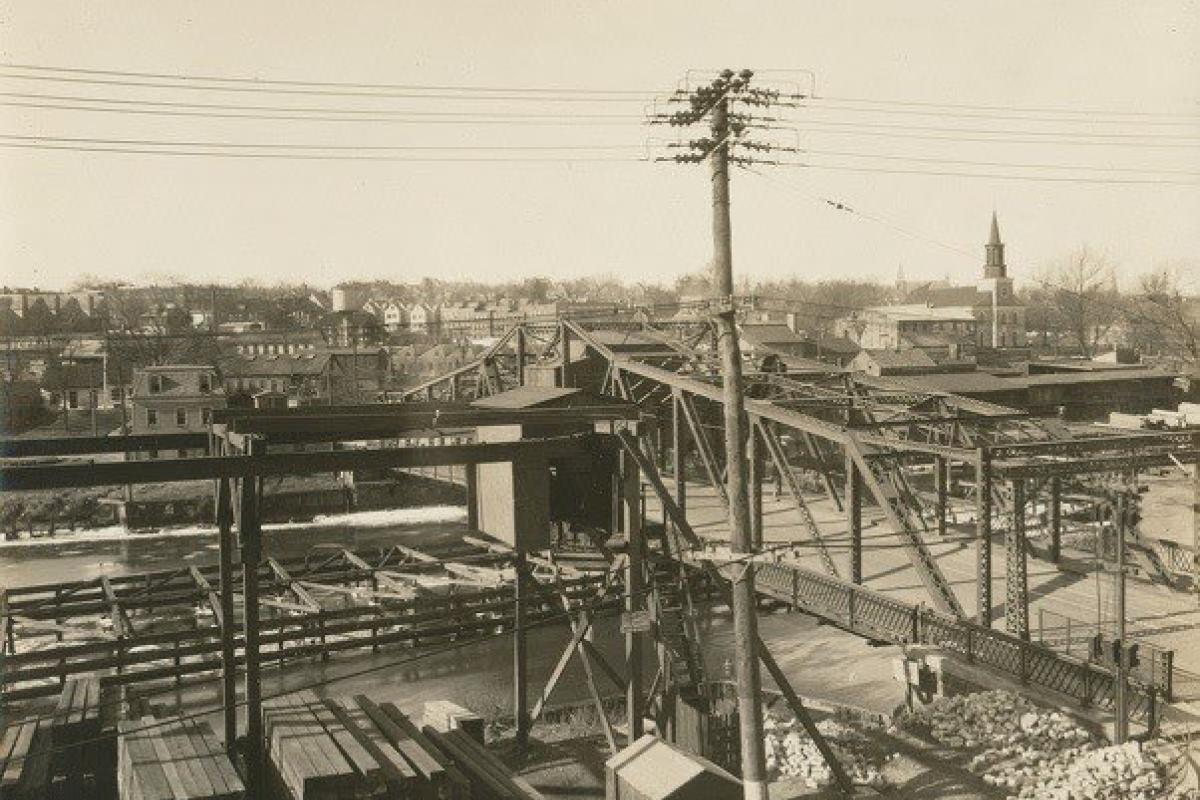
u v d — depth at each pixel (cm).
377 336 12362
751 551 1627
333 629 2909
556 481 2247
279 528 6241
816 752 2039
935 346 9850
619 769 1695
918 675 2398
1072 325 13050
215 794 1345
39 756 1667
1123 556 2250
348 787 1381
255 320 14912
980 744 2041
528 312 13388
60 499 6394
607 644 3434
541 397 2384
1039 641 2498
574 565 2391
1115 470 2653
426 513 6731
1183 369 7981
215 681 3023
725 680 2855
